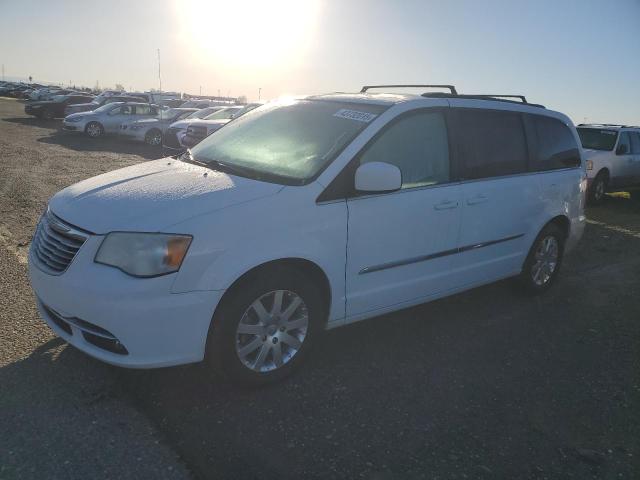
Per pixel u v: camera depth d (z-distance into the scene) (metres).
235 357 3.09
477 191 4.22
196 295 2.85
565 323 4.69
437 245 4.00
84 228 2.90
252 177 3.39
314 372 3.54
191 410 3.03
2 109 34.03
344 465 2.68
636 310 5.12
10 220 6.73
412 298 3.99
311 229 3.22
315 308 3.38
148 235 2.79
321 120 3.85
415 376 3.58
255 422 2.96
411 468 2.69
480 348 4.07
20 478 2.43
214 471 2.57
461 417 3.15
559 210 5.14
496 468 2.74
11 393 3.04
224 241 2.90
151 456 2.64
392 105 3.78
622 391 3.57
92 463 2.56
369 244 3.54
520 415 3.22
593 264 6.71
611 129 11.85
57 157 13.38
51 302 2.98
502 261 4.68
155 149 17.75
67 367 3.35
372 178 3.28
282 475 2.58
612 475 2.74
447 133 4.08
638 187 12.41
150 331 2.79
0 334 3.68
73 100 28.73
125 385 3.21
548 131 5.09
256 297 3.08
